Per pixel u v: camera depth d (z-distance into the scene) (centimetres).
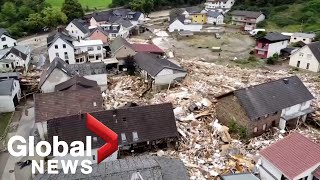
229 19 10450
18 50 6106
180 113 3841
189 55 6888
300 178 2372
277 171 2461
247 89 3491
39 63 6400
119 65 5781
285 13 9944
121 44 6081
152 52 6378
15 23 8762
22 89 4991
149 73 5022
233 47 7606
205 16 10344
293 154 2483
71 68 4844
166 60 5569
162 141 3241
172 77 4997
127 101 4384
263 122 3453
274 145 2619
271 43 6569
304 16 9394
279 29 9038
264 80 5119
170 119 3284
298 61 6044
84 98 3772
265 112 3375
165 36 8750
